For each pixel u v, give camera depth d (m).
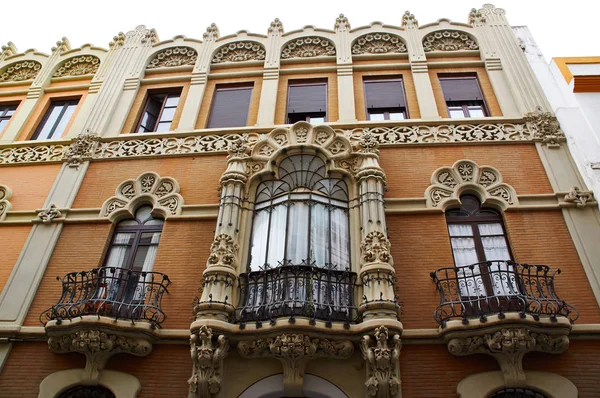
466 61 11.96
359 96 11.48
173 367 7.39
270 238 8.30
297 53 12.80
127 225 9.52
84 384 7.35
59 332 7.35
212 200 9.53
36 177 10.62
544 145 9.66
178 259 8.66
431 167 9.60
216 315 7.17
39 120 12.30
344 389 6.90
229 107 11.80
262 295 7.40
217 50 13.20
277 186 9.07
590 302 7.43
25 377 7.50
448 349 7.10
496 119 10.23
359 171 8.88
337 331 6.87
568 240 8.23
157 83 12.59
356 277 7.68
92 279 7.62
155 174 10.02
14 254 9.22
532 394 6.81
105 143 10.97
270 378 7.10
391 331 6.77
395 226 8.70
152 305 7.77
